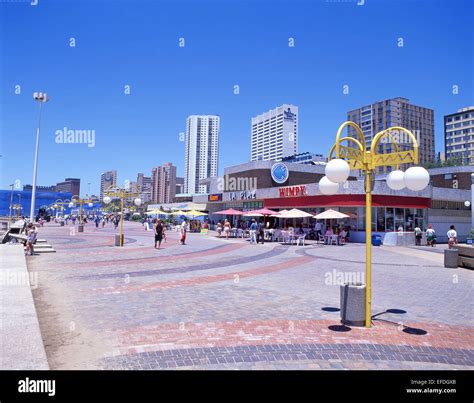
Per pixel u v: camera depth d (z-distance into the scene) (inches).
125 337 239.1
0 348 164.1
